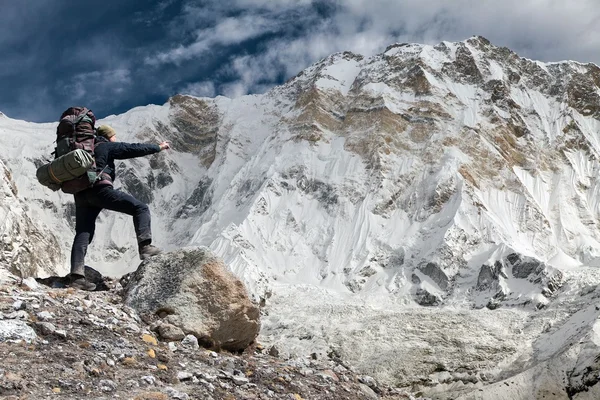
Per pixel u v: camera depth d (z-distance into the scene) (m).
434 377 40.28
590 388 33.16
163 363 9.16
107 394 7.70
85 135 10.94
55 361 8.08
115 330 9.59
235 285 11.12
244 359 10.80
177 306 10.69
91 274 12.73
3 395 7.06
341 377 11.58
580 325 41.78
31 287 10.44
